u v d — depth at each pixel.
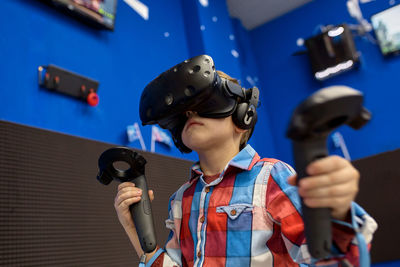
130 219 0.65
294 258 0.50
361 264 0.35
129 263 1.37
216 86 0.57
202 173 0.70
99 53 1.78
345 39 2.85
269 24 3.52
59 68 1.48
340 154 2.76
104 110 1.69
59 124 1.46
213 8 2.83
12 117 1.30
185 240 0.66
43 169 1.21
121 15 2.01
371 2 2.92
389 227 1.97
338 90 0.29
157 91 0.59
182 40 2.50
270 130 3.25
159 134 1.95
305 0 3.28
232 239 0.57
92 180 1.37
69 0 1.62
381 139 2.64
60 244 1.17
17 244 1.06
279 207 0.55
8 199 1.08
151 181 1.61
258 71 3.47
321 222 0.34
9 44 1.38
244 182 0.62
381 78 2.75
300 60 3.25
